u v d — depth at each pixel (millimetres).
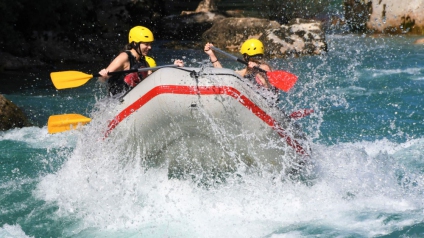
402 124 18500
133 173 12852
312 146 15320
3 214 12172
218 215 11828
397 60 29016
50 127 13812
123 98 12711
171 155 12570
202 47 36594
